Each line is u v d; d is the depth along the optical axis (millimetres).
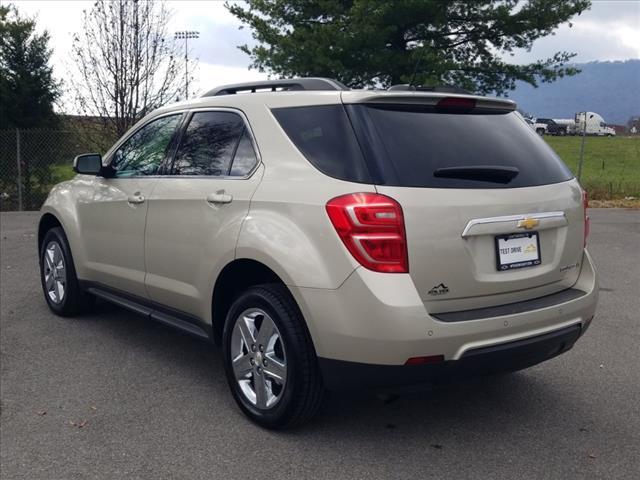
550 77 20078
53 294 6156
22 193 16062
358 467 3439
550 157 4027
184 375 4719
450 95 3734
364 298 3240
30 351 5195
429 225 3301
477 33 19438
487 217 3455
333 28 18031
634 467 3453
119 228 5051
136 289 4957
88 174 5230
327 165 3549
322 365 3459
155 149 4914
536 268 3711
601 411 4160
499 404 4262
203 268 4156
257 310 3799
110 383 4559
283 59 18703
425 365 3271
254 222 3760
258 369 3840
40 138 16234
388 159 3396
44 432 3814
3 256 9242
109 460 3500
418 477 3342
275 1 19781
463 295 3414
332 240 3352
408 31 19312
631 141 43812
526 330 3529
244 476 3346
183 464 3459
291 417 3672
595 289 3994
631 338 5656
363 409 4148
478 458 3541
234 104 4305
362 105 3586
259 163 3945
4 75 17828
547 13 18484
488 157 3674
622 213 15453
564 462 3504
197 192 4258
